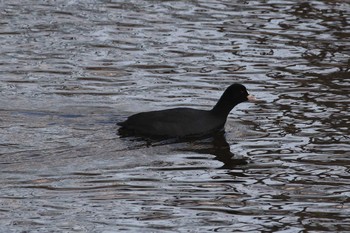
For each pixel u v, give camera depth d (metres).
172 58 34.69
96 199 22.17
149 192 22.72
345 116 28.78
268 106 29.86
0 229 20.25
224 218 21.11
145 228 20.48
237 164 24.84
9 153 25.17
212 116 27.78
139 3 42.31
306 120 28.48
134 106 29.61
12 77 32.22
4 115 28.20
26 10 40.81
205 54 35.19
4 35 37.12
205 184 23.34
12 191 22.56
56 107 29.17
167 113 27.53
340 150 25.88
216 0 42.91
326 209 21.72
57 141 26.25
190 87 31.69
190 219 21.05
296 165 24.73
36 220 20.81
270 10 41.31
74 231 20.25
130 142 26.41
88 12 40.66
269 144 26.47
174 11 40.94
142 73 33.00
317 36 37.66
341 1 43.03
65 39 36.75
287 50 35.84
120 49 35.69
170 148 26.14
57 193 22.50
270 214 21.39
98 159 25.03
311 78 32.69
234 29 38.34
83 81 31.98
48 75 32.56
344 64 34.31
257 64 34.16
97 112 28.89
